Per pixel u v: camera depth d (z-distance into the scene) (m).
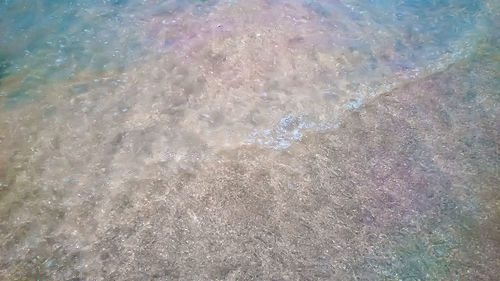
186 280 2.14
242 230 2.33
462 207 2.40
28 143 2.74
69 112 2.91
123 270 2.19
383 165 2.63
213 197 2.48
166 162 2.65
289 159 2.67
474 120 2.84
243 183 2.54
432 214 2.38
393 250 2.24
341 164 2.64
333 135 2.80
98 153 2.69
